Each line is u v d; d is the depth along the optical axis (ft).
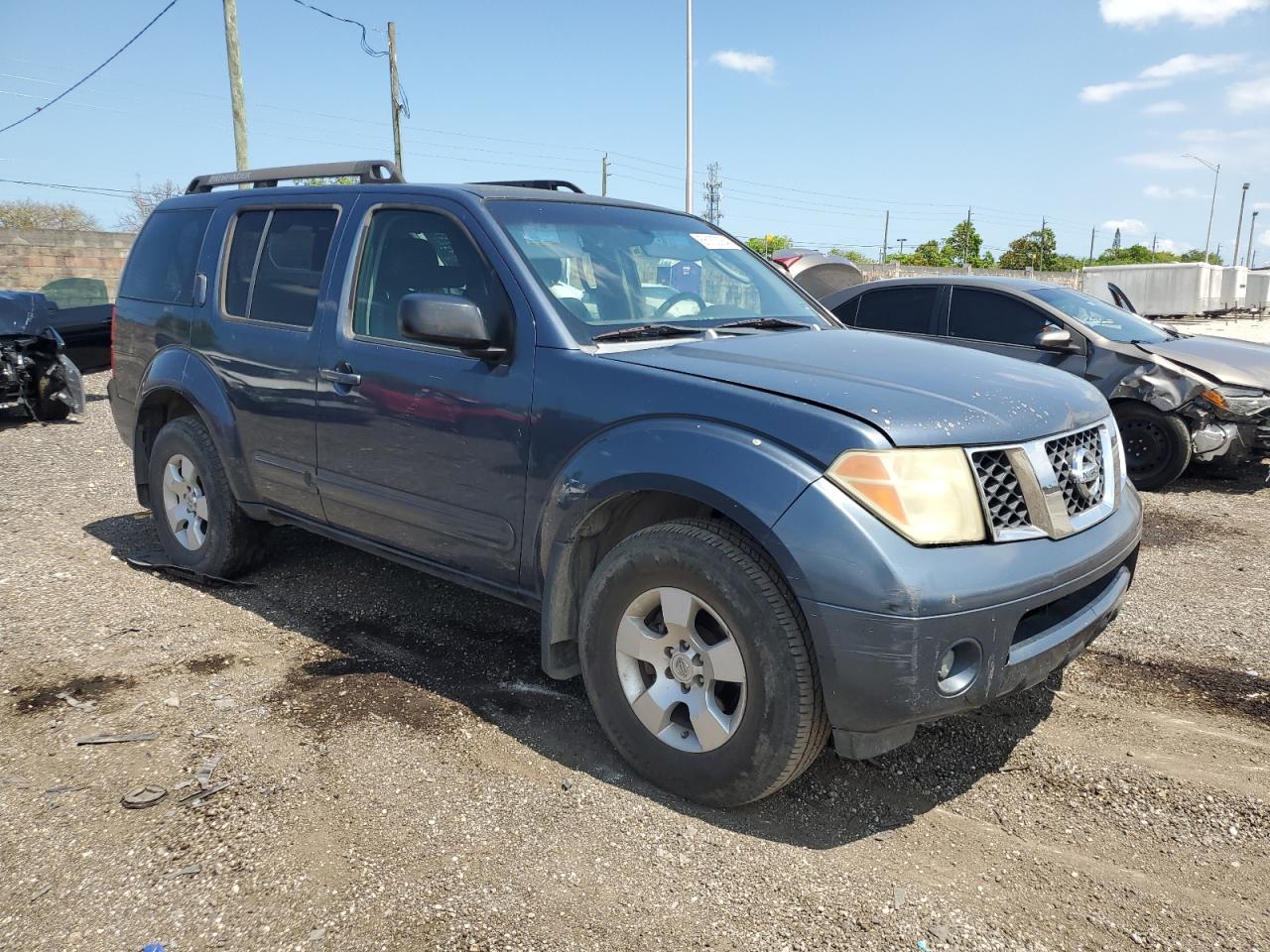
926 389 9.30
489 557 11.32
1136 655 13.53
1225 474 25.95
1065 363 24.86
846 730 8.62
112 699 11.66
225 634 13.83
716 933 7.63
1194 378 23.38
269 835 8.88
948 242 253.24
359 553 17.56
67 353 39.04
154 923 7.69
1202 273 114.21
